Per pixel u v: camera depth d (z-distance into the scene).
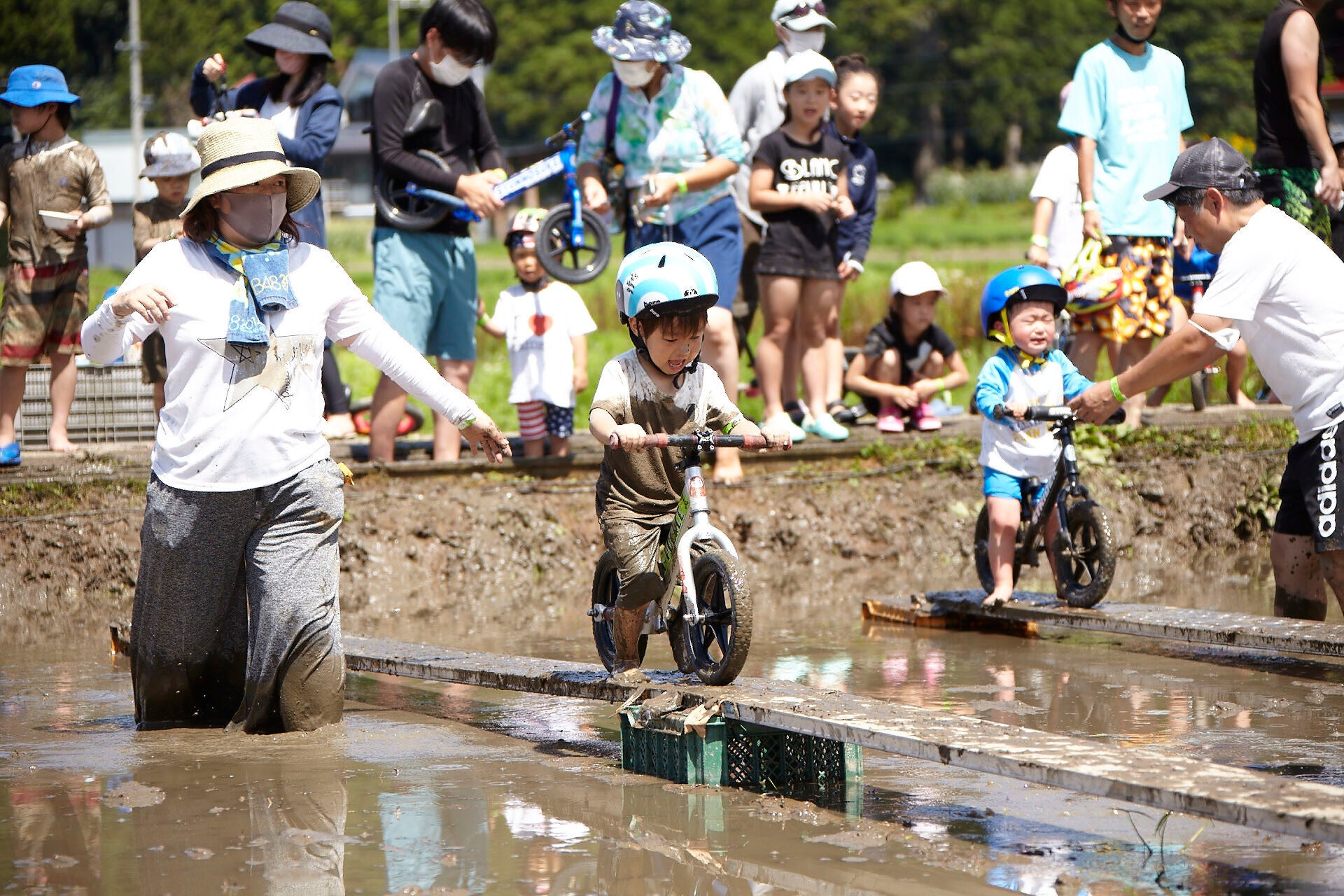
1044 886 5.25
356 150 103.44
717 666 7.12
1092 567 10.29
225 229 7.72
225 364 7.56
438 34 11.67
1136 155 12.86
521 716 8.12
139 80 86.25
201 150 7.68
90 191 12.06
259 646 7.65
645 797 6.43
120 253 81.06
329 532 7.78
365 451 13.34
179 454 7.57
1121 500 14.18
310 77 12.14
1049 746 5.89
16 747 7.38
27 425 13.20
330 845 5.73
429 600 12.19
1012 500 10.50
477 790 6.53
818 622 10.95
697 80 12.07
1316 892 5.17
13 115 11.87
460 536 12.73
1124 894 5.17
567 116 93.19
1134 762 5.65
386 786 6.58
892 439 14.20
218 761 7.06
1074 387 10.46
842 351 14.66
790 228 13.00
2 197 11.98
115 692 8.80
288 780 6.69
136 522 12.32
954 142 113.19
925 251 73.12
